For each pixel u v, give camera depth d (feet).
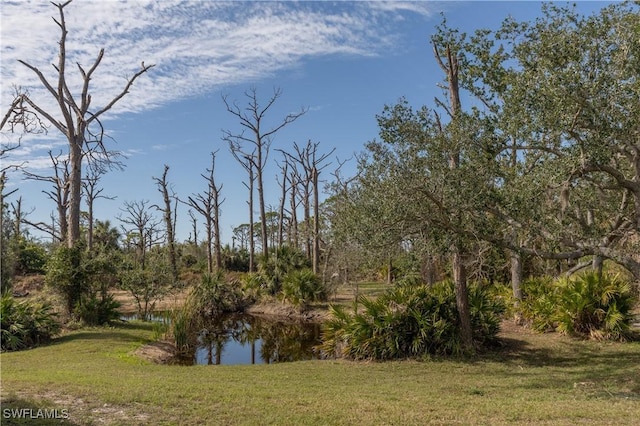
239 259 143.84
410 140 31.19
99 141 65.98
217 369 36.45
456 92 40.37
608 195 35.83
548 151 29.22
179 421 20.49
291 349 53.26
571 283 49.32
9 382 25.46
